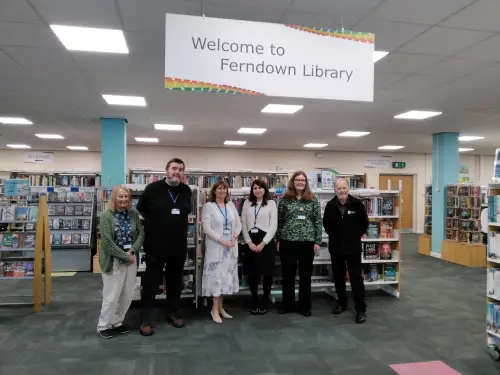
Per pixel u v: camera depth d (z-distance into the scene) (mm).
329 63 2365
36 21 3164
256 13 3041
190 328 3664
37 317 4023
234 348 3203
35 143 11055
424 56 3969
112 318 3492
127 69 4383
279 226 4094
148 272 3514
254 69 2264
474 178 13664
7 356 3027
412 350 3213
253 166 12812
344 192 3943
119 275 3441
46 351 3123
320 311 4258
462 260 7473
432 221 8664
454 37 3488
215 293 3736
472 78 4711
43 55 3943
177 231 3570
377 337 3500
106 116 7195
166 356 3031
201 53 2205
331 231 4105
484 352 3188
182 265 3730
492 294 3125
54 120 7590
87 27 3287
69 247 6625
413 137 9812
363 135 9570
